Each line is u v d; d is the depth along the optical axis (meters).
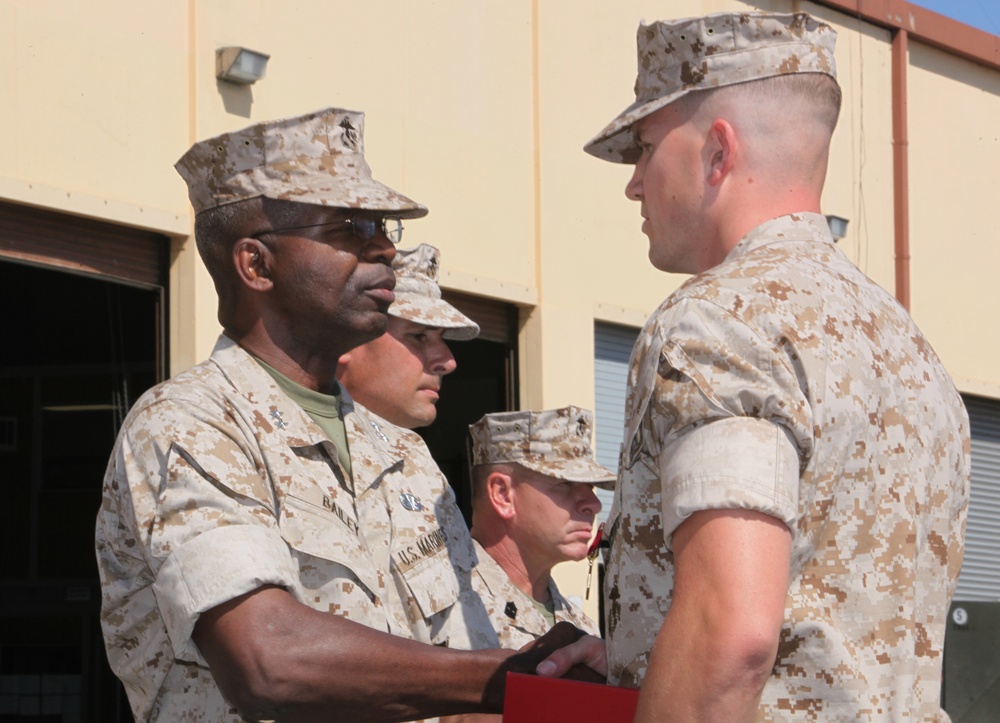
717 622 1.74
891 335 2.04
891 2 9.38
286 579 2.30
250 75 5.63
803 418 1.83
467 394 7.76
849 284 2.03
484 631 2.81
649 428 1.94
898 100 9.45
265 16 5.86
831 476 1.89
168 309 5.50
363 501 2.66
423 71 6.59
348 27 6.23
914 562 1.98
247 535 2.30
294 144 2.64
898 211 9.41
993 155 10.26
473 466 4.22
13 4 4.96
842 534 1.91
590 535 4.09
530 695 2.04
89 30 5.20
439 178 6.62
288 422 2.55
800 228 2.06
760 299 1.90
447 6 6.73
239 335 2.65
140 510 2.38
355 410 2.84
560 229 7.21
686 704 1.74
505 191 6.95
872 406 1.95
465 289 6.67
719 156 2.09
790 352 1.87
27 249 5.03
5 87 4.92
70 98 5.12
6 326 8.07
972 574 9.70
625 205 7.57
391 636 2.33
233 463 2.39
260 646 2.23
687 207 2.12
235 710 2.43
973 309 9.94
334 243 2.61
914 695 1.96
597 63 7.52
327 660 2.26
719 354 1.86
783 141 2.07
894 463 1.97
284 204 2.60
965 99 10.08
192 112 5.54
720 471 1.79
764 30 2.09
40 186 4.98
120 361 7.41
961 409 2.17
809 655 1.87
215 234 2.66
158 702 2.50
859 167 9.18
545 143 7.18
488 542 4.11
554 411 4.12
